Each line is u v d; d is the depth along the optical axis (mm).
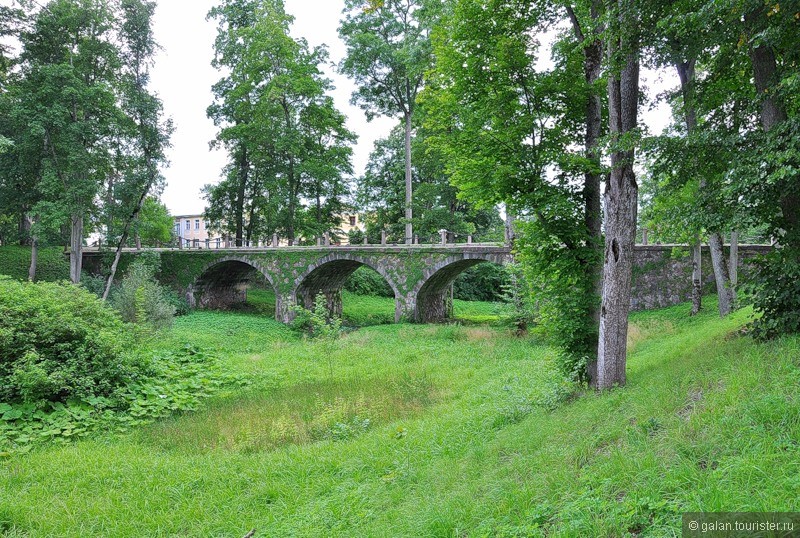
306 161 34625
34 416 9109
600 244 9711
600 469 4473
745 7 6180
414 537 4438
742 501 3229
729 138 7035
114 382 11016
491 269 47656
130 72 27625
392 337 22609
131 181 26734
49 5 26422
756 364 5770
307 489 6359
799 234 7023
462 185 10945
